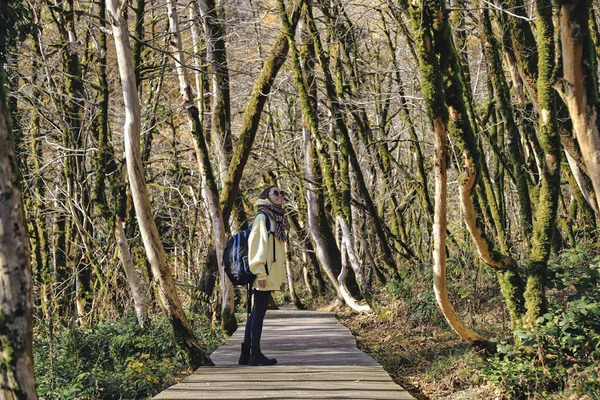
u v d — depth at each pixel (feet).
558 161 23.07
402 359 32.65
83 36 55.93
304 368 26.25
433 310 39.06
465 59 45.34
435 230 23.50
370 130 61.31
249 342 27.63
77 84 49.65
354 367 26.40
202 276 48.93
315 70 59.62
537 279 23.30
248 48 68.08
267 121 75.10
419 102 53.67
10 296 11.71
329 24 52.80
